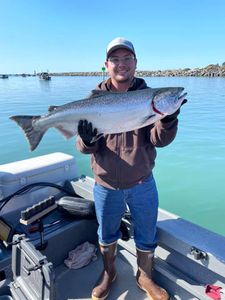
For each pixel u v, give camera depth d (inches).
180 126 440.5
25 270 85.5
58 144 340.5
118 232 99.3
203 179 248.2
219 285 87.8
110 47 87.3
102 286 95.6
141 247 95.3
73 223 112.3
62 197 119.7
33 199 120.4
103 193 91.3
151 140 87.6
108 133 87.2
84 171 262.5
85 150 86.8
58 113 91.8
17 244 87.8
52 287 76.0
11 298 86.1
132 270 107.7
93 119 87.5
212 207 205.9
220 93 914.1
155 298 92.7
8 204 114.5
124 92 85.7
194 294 89.0
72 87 1199.6
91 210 111.3
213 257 83.7
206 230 96.7
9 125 430.3
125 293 98.1
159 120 83.6
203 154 311.0
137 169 87.6
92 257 113.7
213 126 438.9
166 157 302.0
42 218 104.2
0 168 119.8
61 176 130.6
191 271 95.0
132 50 87.7
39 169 122.6
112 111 85.9
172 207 206.5
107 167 88.7
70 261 109.7
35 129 95.8
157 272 99.3
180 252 92.0
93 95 89.0
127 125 85.7
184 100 82.4
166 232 96.0
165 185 238.4
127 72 89.5
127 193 90.1
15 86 1346.0
